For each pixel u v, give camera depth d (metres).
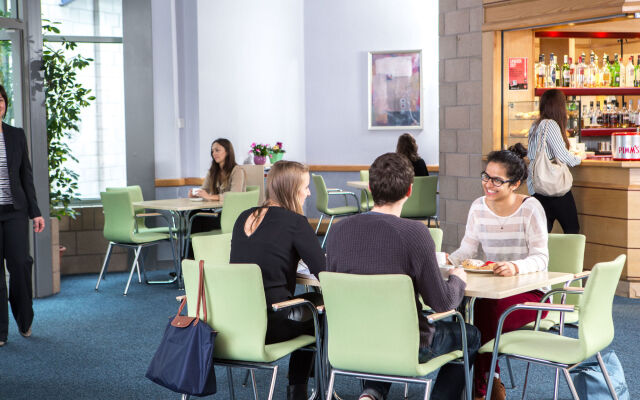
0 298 5.02
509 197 3.74
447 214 7.68
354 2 10.23
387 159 3.00
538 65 7.98
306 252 3.39
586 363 3.62
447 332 3.06
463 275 3.09
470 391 3.01
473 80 7.32
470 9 7.29
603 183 6.34
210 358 3.04
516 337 3.25
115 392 4.09
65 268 7.93
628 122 8.35
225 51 9.30
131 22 8.26
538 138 6.20
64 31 8.06
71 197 7.62
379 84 10.26
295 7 10.18
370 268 2.92
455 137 7.54
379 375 2.92
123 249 8.14
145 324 5.64
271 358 3.12
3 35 6.22
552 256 4.00
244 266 3.04
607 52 8.74
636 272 6.20
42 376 4.38
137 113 8.38
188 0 8.99
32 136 6.36
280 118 10.06
